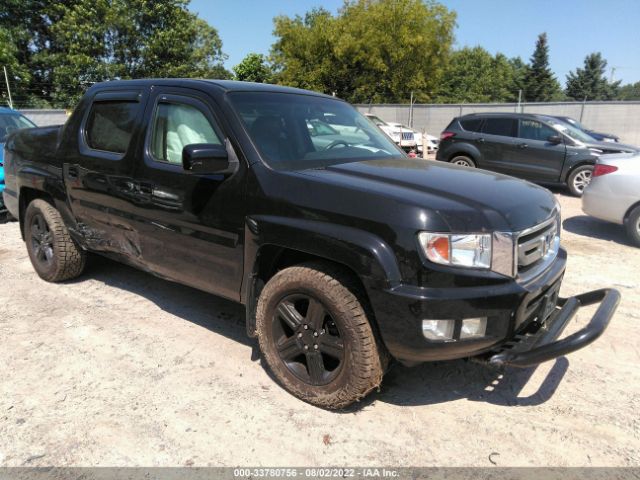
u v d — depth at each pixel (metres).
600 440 2.73
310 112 3.79
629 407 3.03
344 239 2.64
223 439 2.71
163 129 3.64
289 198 2.88
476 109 25.34
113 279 5.07
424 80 33.81
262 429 2.79
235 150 3.16
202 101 3.44
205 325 4.07
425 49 33.12
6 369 3.38
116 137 3.97
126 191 3.80
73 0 30.48
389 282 2.54
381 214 2.60
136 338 3.83
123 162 3.82
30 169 4.75
